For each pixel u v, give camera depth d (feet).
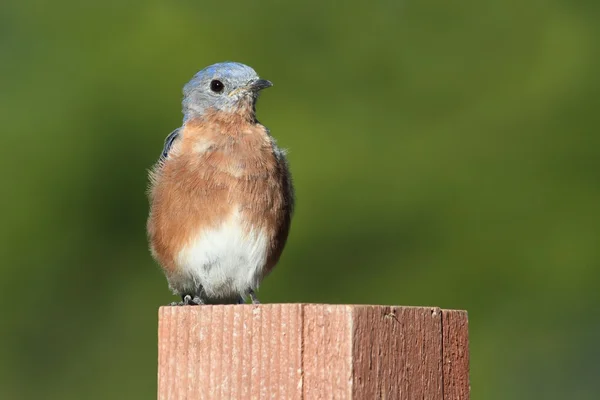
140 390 51.06
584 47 52.95
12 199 49.75
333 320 20.31
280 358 20.58
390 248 51.26
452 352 21.70
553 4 54.19
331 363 20.21
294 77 53.62
